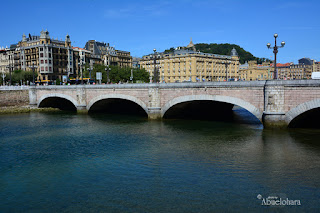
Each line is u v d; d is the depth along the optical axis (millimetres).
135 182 23688
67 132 45438
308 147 32375
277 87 38219
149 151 32906
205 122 52156
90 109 69375
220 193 21156
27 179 25141
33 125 52906
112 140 39000
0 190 22875
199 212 18500
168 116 55938
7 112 73062
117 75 127875
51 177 25438
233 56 175125
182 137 39531
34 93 80375
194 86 48250
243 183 22859
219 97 45219
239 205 19328
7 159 31188
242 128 45375
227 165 27219
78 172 26516
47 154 32844
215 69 161125
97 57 167625
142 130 45312
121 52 187875
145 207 19312
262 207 19047
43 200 20906
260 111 41062
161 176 24828
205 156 30297
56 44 139500
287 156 29500
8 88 83812
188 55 150375
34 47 133375
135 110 78000
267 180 23359
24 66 140250
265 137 37094
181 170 26188
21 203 20531
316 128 42125
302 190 21422
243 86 42438
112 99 71375
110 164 28594
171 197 20688
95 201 20438
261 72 182375
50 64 131500
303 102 36969
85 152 33312
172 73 159625
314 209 18719
